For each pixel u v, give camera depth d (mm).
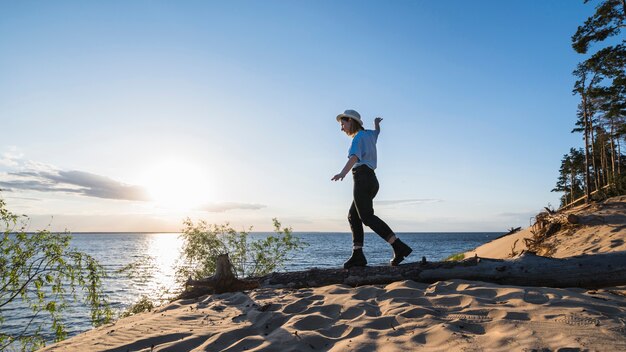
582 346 2121
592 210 11773
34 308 7383
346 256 70375
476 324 2693
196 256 9594
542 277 4164
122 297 28000
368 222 4547
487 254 16766
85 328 20219
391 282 4496
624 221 9969
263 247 9727
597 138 38469
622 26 18734
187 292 5016
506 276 4230
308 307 3537
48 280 6938
